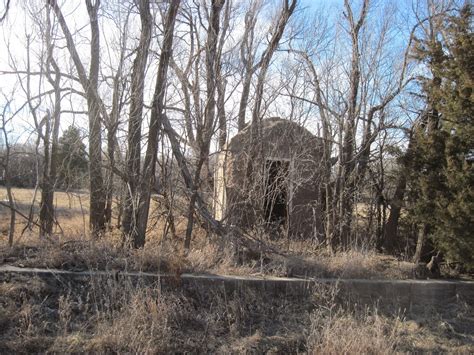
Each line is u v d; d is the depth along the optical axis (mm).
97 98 8805
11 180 9141
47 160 8703
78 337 5664
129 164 8602
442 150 8750
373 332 6758
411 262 9398
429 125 9594
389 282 7930
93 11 9031
